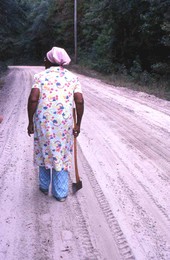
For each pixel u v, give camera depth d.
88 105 12.09
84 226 3.93
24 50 62.28
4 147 6.88
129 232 3.82
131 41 24.23
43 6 57.88
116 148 6.88
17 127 8.60
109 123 9.15
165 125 9.02
